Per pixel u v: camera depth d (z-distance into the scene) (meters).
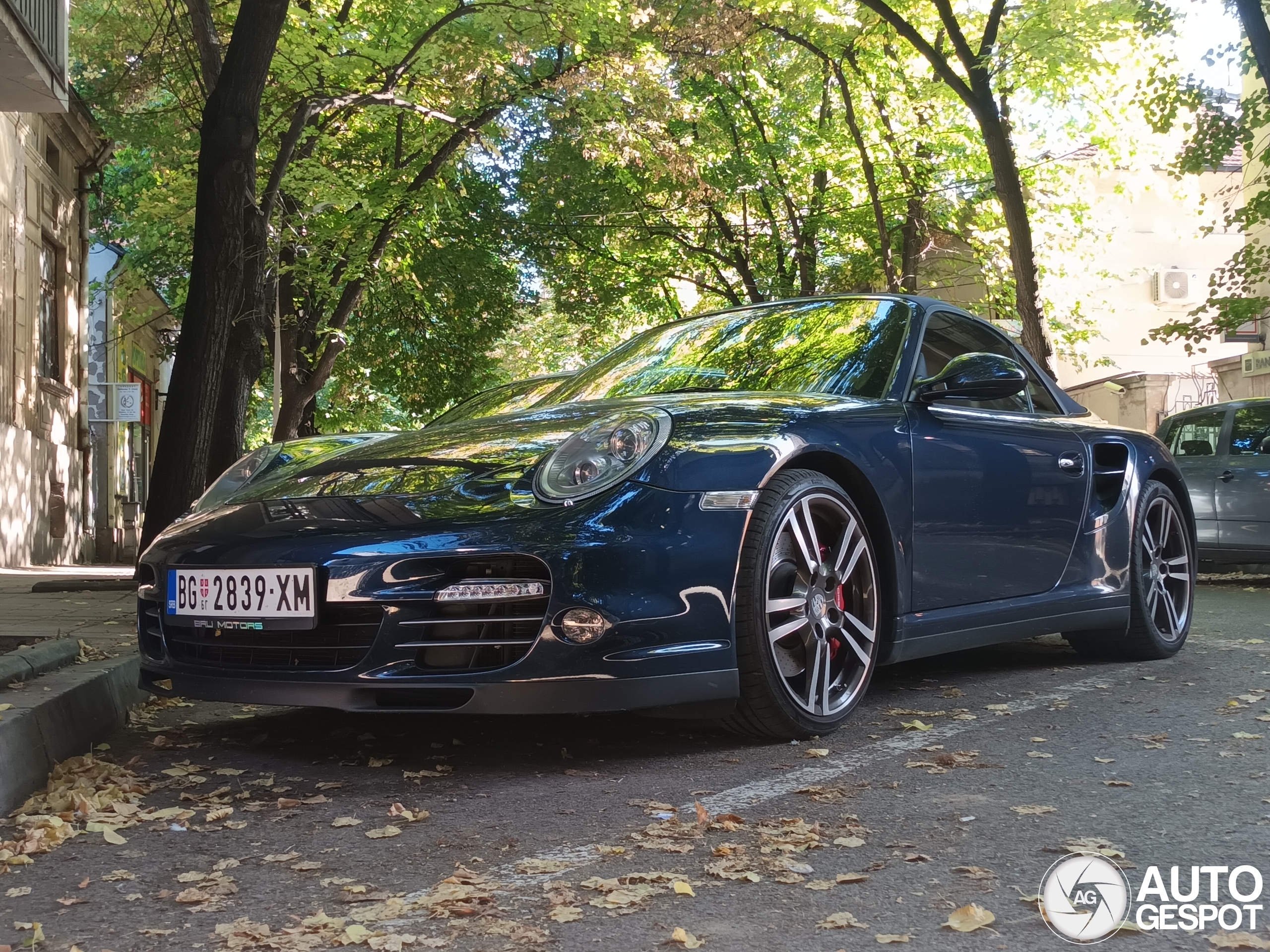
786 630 3.05
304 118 10.95
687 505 2.87
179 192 14.33
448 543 2.76
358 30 14.65
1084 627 4.29
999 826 2.31
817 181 20.19
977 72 13.22
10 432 12.95
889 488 3.39
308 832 2.42
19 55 8.18
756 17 14.91
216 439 8.28
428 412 20.12
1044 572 4.09
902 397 3.62
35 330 14.29
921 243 20.17
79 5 13.59
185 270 18.98
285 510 3.07
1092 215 21.09
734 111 19.45
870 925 1.81
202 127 7.39
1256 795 2.48
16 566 13.09
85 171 16.59
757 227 20.94
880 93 18.00
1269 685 3.92
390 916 1.91
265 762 3.07
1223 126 13.23
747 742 3.13
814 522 3.24
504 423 3.41
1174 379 20.00
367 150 16.39
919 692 3.92
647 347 4.27
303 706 2.89
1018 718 3.43
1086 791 2.56
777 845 2.20
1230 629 5.73
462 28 13.46
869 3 13.39
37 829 2.41
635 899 1.93
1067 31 14.77
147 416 24.92
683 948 1.74
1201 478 9.55
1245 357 17.16
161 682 3.25
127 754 3.21
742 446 3.02
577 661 2.70
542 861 2.16
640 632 2.75
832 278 21.77
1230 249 25.88
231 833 2.43
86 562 16.47
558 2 12.95
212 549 3.04
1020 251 13.13
